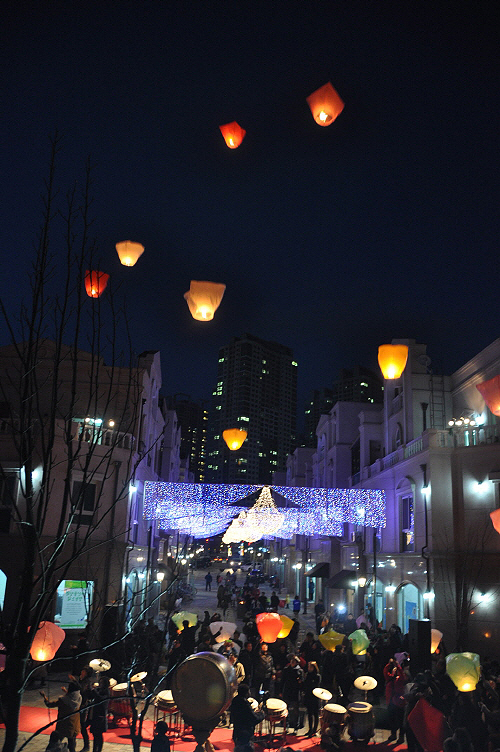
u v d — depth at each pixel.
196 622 19.89
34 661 7.43
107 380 23.38
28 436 4.31
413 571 24.53
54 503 20.52
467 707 10.73
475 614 21.44
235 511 31.78
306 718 15.59
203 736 4.94
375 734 14.09
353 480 37.09
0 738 12.16
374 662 17.44
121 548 22.12
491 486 22.31
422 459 24.20
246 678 14.55
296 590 52.09
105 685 11.60
